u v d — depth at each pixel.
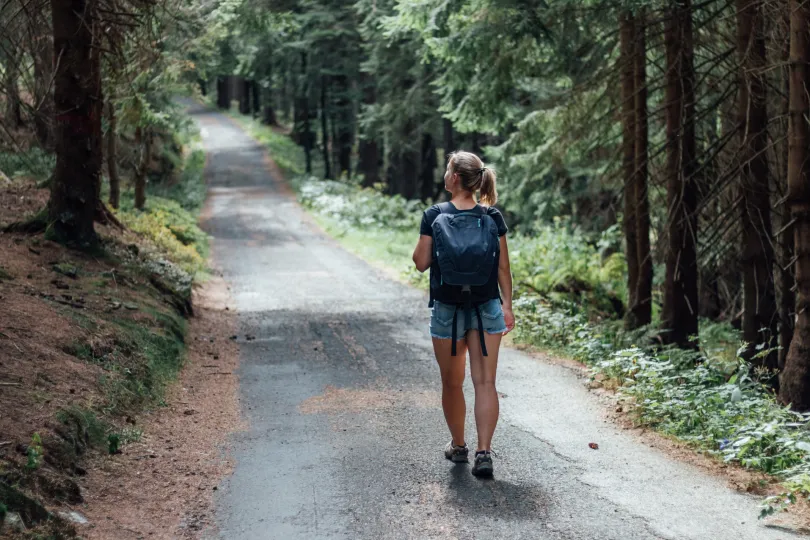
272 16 16.20
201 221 27.73
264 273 16.88
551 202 18.12
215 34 14.20
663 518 3.80
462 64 12.48
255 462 4.76
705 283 12.03
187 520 3.86
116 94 13.91
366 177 36.62
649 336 9.49
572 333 9.14
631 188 11.16
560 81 13.54
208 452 4.95
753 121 8.39
